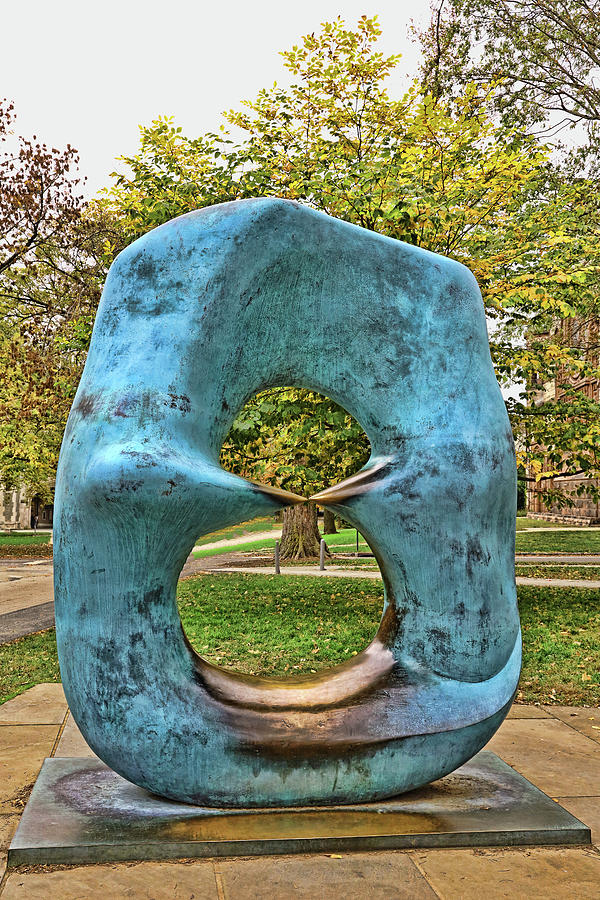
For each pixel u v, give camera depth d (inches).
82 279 642.8
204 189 373.1
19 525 1707.7
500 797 146.6
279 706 139.3
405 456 144.5
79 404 137.0
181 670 135.8
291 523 847.7
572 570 649.6
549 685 267.6
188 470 129.3
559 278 363.6
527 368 413.4
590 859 128.7
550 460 429.1
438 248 369.1
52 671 284.4
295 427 332.8
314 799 137.3
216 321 138.7
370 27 389.1
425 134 377.1
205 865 123.5
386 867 123.9
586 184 525.0
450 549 142.3
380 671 144.1
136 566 131.8
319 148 394.3
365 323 147.3
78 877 119.7
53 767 157.9
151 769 132.9
